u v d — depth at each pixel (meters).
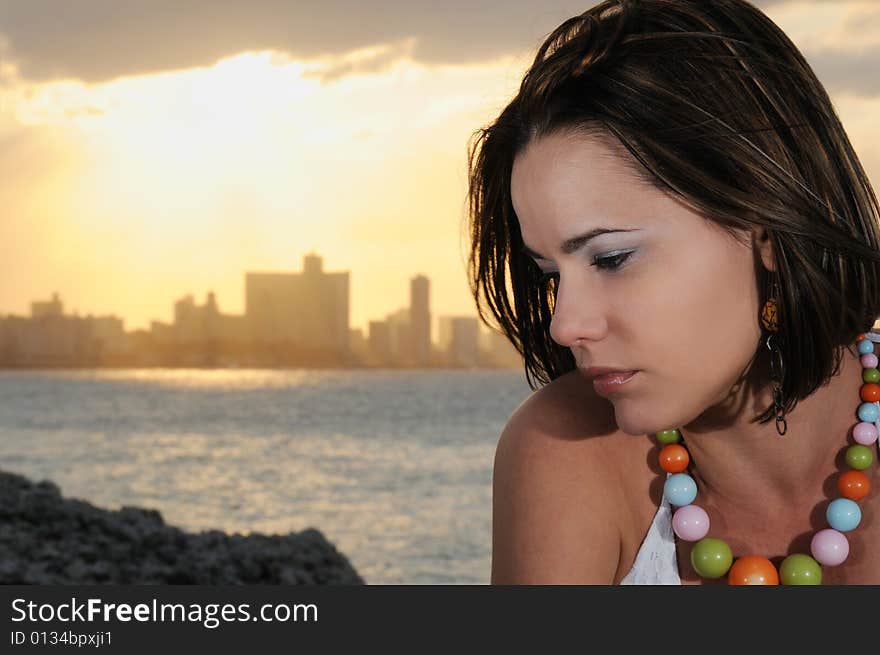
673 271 1.01
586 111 1.01
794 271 1.06
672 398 1.05
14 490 12.07
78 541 11.06
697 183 0.99
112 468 37.31
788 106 1.07
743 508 1.31
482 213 1.30
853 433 1.28
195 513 27.75
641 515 1.33
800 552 1.30
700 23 1.08
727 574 1.31
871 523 1.28
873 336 1.33
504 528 1.29
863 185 1.13
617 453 1.31
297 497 30.00
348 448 42.88
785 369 1.13
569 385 1.33
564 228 1.02
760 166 1.02
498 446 1.34
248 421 57.47
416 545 22.05
